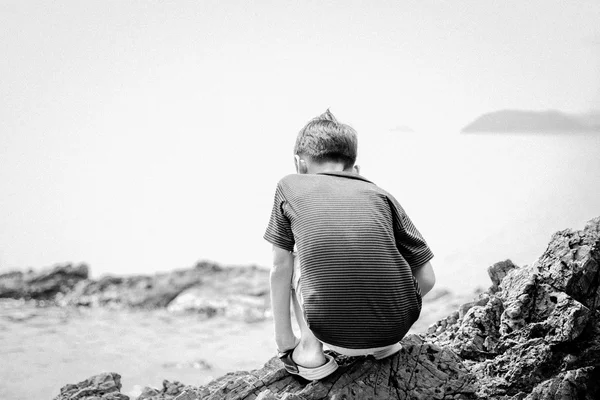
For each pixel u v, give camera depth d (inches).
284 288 89.2
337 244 83.2
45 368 216.7
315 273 83.0
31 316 306.2
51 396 187.5
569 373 94.9
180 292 345.7
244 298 330.0
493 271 122.2
